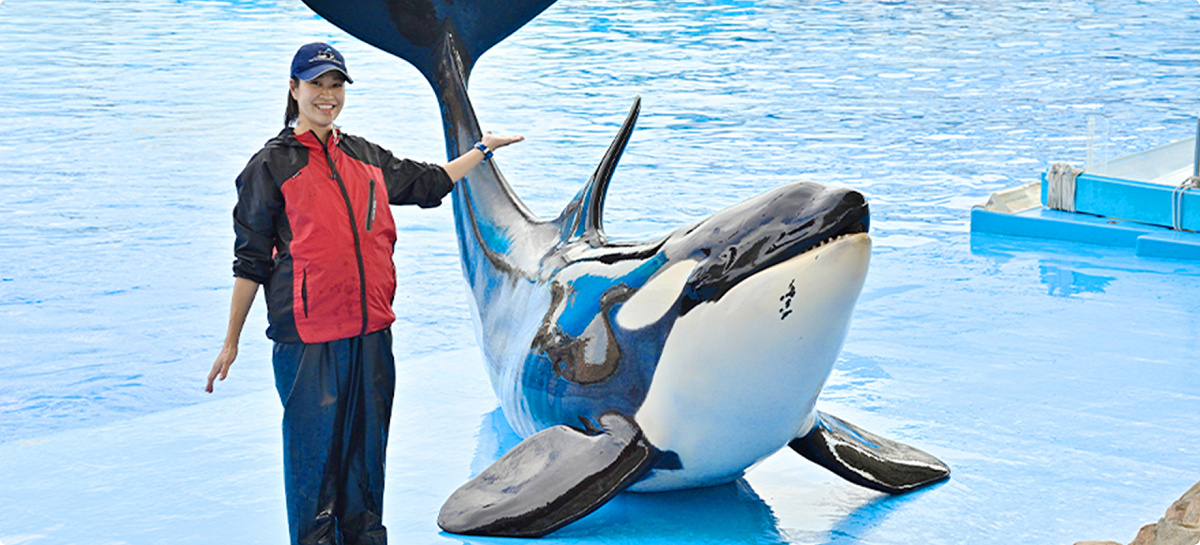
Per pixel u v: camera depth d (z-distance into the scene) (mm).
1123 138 12984
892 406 5551
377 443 4047
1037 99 15633
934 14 25406
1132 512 4332
